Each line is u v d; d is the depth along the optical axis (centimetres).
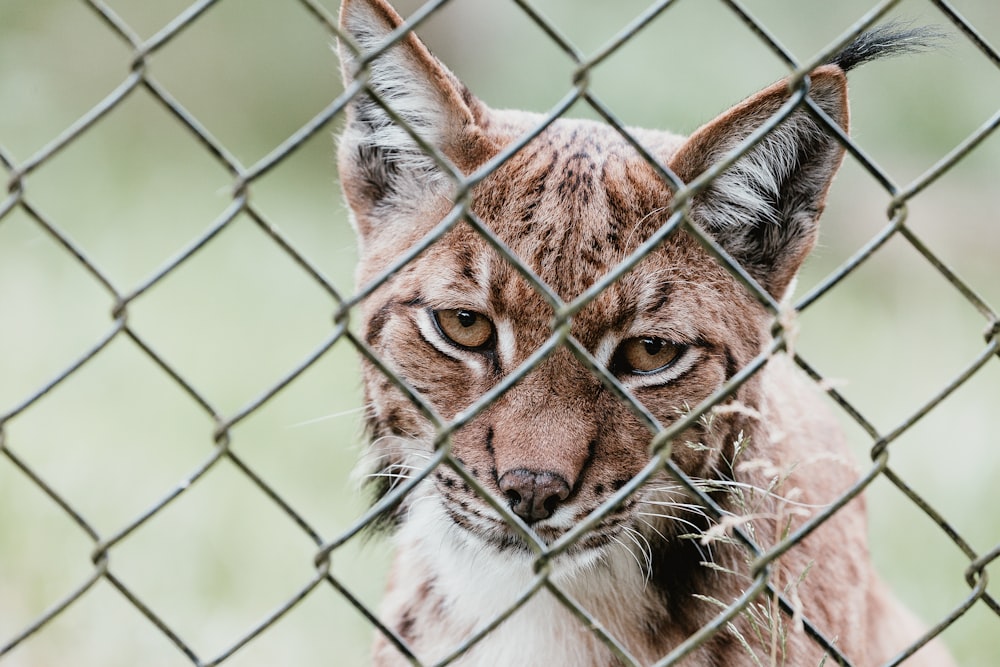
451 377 710
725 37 2170
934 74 2164
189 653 476
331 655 1041
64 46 2534
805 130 698
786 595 688
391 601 809
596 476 682
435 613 779
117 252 1858
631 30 425
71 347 1567
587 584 733
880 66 2147
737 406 495
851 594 779
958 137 2175
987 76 2184
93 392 1473
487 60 2458
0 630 977
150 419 1427
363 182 779
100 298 1717
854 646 768
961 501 1265
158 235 1972
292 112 2686
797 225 723
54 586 1033
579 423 674
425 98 702
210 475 1310
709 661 707
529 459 661
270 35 2714
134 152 2359
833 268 2112
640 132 790
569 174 709
